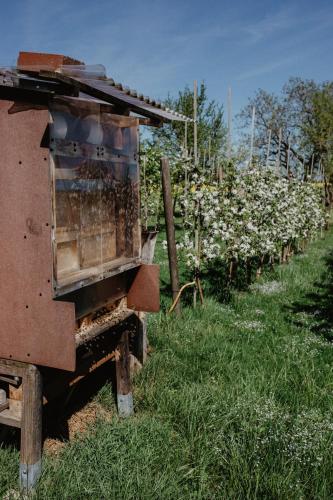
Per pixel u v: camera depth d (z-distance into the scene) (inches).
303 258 525.3
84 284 120.1
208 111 975.0
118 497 115.3
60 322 108.3
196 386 172.9
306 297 338.3
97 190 132.6
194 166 291.7
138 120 151.3
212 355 205.3
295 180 528.7
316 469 124.6
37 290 110.3
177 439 143.6
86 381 181.9
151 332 226.4
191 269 285.3
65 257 117.9
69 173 115.5
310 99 1232.8
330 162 926.4
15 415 120.5
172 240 257.4
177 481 122.9
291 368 197.2
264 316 283.7
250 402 158.2
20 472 119.0
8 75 94.4
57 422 154.9
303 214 535.2
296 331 255.0
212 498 118.5
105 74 99.0
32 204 107.7
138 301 159.6
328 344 230.4
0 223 111.5
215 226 281.3
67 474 123.0
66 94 100.0
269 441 135.1
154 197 475.2
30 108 103.8
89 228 129.1
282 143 1213.1
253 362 202.2
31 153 106.0
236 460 127.5
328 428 144.4
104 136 130.6
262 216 368.2
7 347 116.4
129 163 148.6
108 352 152.5
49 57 97.7
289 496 117.2
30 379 114.5
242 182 330.3
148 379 179.3
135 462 127.9
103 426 146.6
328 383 180.9
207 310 276.5
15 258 111.4
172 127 651.5
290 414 157.3
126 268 145.1
